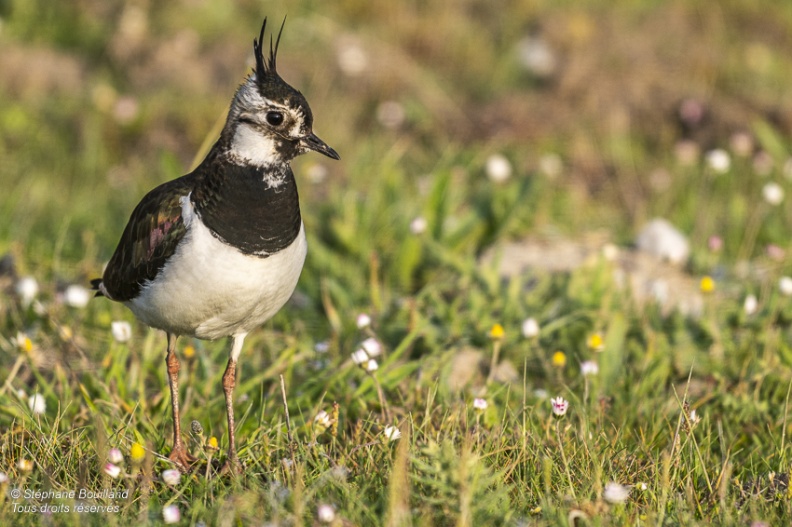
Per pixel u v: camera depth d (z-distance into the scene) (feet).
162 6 68.95
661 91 62.03
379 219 45.42
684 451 29.22
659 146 59.26
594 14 70.59
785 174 52.49
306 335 37.63
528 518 25.02
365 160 53.72
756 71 65.82
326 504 24.64
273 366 33.88
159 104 58.65
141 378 32.81
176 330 29.32
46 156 55.98
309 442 28.84
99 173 54.65
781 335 37.01
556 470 27.37
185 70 63.21
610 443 29.04
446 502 24.58
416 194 50.47
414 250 42.14
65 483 27.04
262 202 27.37
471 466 24.95
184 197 27.86
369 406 32.19
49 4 68.74
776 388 34.06
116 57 64.75
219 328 28.89
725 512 25.52
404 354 35.83
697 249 45.68
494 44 69.77
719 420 31.96
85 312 38.27
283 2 70.49
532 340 35.17
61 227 46.14
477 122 59.72
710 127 59.36
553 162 54.75
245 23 69.05
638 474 27.94
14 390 31.96
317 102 60.49
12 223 46.73
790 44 70.38
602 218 51.52
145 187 51.52
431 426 29.91
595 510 24.90
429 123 59.36
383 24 69.77
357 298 40.29
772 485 27.63
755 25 71.51
